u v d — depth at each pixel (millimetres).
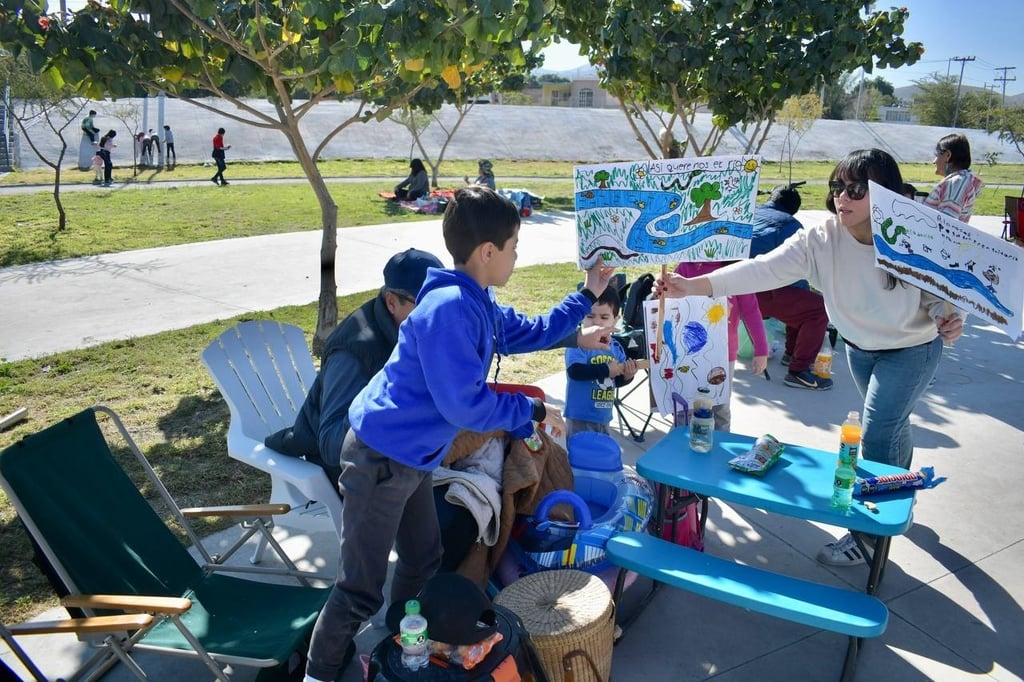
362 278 10539
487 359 2619
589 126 39219
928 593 3738
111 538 3057
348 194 19469
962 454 5285
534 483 3377
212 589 3201
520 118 38719
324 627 2762
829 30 7383
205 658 2697
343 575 2762
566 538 3328
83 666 2936
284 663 3115
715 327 4438
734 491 3168
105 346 7363
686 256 3668
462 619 2418
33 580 3801
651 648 3336
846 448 3014
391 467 2650
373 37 4398
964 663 3264
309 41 5027
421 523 3014
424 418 2604
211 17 4457
